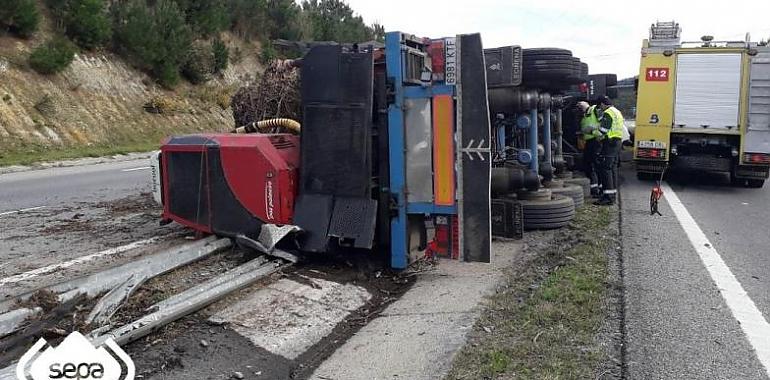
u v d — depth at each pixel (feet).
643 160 40.57
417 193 17.78
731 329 13.98
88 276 16.28
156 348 12.99
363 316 15.85
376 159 18.60
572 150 39.83
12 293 16.08
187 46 82.17
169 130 73.51
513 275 17.99
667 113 39.52
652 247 21.83
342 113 18.11
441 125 17.19
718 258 20.36
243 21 98.43
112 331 12.78
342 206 18.28
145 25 75.05
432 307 15.56
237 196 19.36
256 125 21.77
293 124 21.24
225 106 85.46
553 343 12.99
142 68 76.54
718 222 27.02
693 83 38.78
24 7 60.59
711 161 39.24
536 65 23.07
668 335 13.58
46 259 19.69
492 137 24.12
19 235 23.30
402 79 17.49
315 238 18.29
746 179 39.34
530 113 24.12
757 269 19.11
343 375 12.22
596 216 27.78
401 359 12.69
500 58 17.75
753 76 37.24
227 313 14.66
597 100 34.42
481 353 12.50
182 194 20.68
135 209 29.01
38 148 55.47
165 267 17.33
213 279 16.40
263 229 18.43
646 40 39.78
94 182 39.68
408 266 19.08
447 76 16.87
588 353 12.52
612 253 20.80
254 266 17.71
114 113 67.92
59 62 62.54
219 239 19.85
